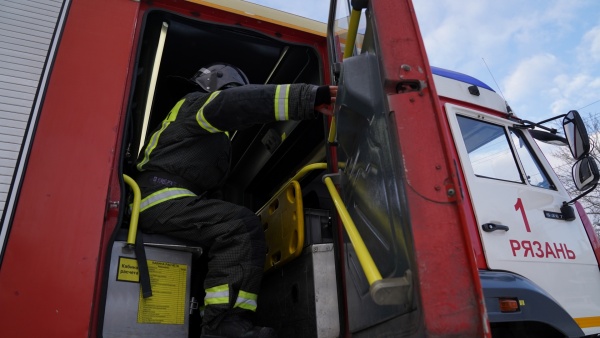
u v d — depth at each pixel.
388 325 1.34
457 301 1.07
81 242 1.52
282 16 2.44
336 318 1.90
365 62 1.50
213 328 1.73
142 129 2.35
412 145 1.22
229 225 1.85
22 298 1.38
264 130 2.94
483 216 2.61
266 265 2.42
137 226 1.79
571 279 2.71
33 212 1.49
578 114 2.91
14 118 1.59
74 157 1.63
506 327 2.29
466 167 2.73
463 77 3.26
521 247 2.62
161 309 1.72
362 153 1.60
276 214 2.43
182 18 2.24
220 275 1.80
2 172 1.50
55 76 1.73
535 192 2.92
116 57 1.87
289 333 2.10
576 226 2.99
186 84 2.59
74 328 1.41
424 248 1.11
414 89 1.31
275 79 2.90
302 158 2.95
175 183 1.93
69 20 1.86
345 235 1.88
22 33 1.75
